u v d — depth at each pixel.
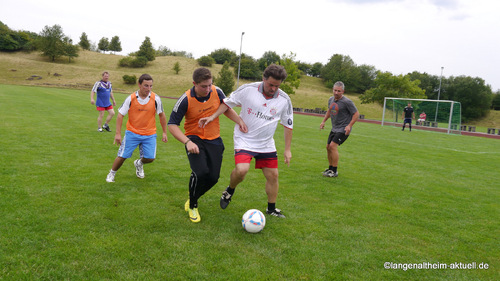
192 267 2.55
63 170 5.10
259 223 3.22
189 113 3.53
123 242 2.88
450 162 8.62
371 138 13.55
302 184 5.36
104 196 4.05
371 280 2.57
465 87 52.34
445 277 2.69
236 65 69.56
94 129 9.62
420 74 65.31
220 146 3.71
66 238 2.89
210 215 3.69
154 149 4.87
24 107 13.91
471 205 4.74
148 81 4.50
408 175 6.59
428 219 4.03
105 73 8.95
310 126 17.06
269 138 3.64
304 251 2.95
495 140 17.86
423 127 24.81
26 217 3.25
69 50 64.00
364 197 4.81
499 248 3.29
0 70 53.56
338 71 76.50
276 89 3.39
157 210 3.71
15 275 2.30
